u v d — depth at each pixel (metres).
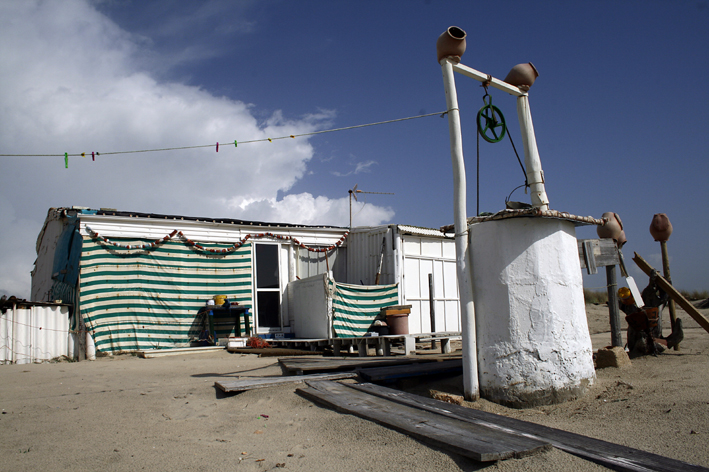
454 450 3.47
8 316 9.99
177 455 3.90
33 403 5.67
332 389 5.70
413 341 10.73
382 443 3.89
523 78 6.12
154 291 11.49
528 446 3.43
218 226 12.53
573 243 5.56
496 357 5.21
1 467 3.66
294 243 13.48
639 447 3.62
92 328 10.63
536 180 6.00
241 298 12.48
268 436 4.38
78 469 3.62
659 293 7.80
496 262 5.32
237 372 7.72
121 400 5.79
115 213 11.82
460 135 5.48
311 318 11.83
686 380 5.29
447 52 5.47
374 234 13.53
